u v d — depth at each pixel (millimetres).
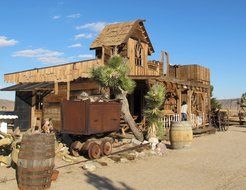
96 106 12383
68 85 18031
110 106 13211
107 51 20844
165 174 10078
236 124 36156
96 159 11672
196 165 11594
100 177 9484
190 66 27562
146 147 14031
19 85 20375
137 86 22406
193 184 8914
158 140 15938
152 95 15562
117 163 11492
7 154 11023
